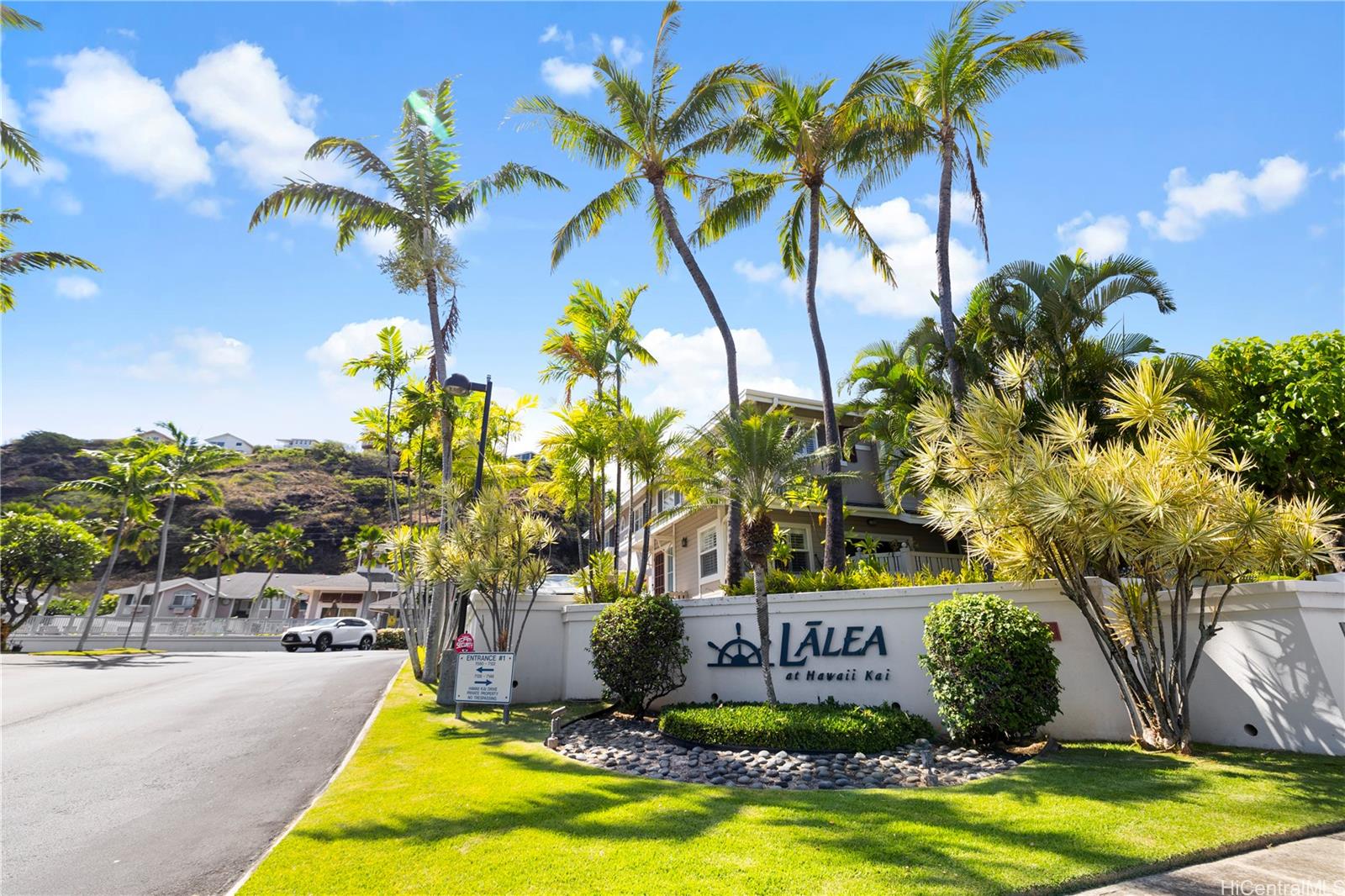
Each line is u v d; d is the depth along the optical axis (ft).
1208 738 29.37
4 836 19.04
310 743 30.89
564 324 66.44
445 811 20.18
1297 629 26.58
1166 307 45.47
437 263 56.90
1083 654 31.71
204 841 18.66
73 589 251.19
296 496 316.81
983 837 16.85
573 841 17.13
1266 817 18.17
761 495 36.11
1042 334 47.14
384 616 193.88
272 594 192.44
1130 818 18.20
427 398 55.67
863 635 35.83
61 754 28.30
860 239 59.41
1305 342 48.70
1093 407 45.44
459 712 37.29
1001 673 27.63
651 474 54.90
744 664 38.27
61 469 318.24
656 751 30.19
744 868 15.06
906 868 14.89
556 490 61.31
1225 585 29.60
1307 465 46.19
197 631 129.29
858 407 64.28
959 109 49.90
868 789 23.06
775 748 28.89
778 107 52.80
